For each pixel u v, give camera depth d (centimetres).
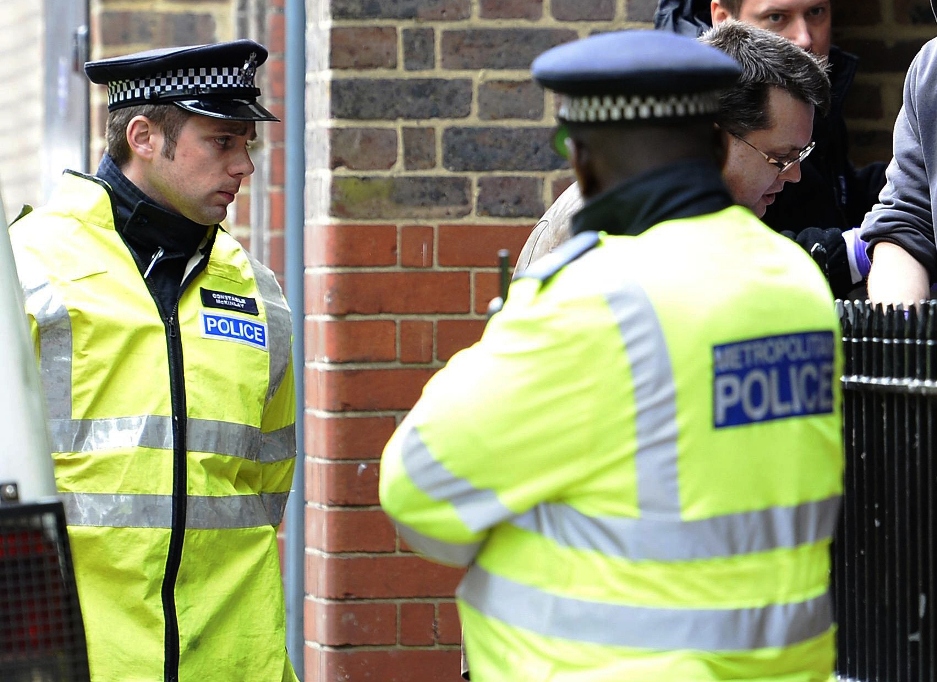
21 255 1141
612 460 721
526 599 752
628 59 738
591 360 717
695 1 1562
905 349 1000
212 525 1152
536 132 1576
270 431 1259
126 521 1117
